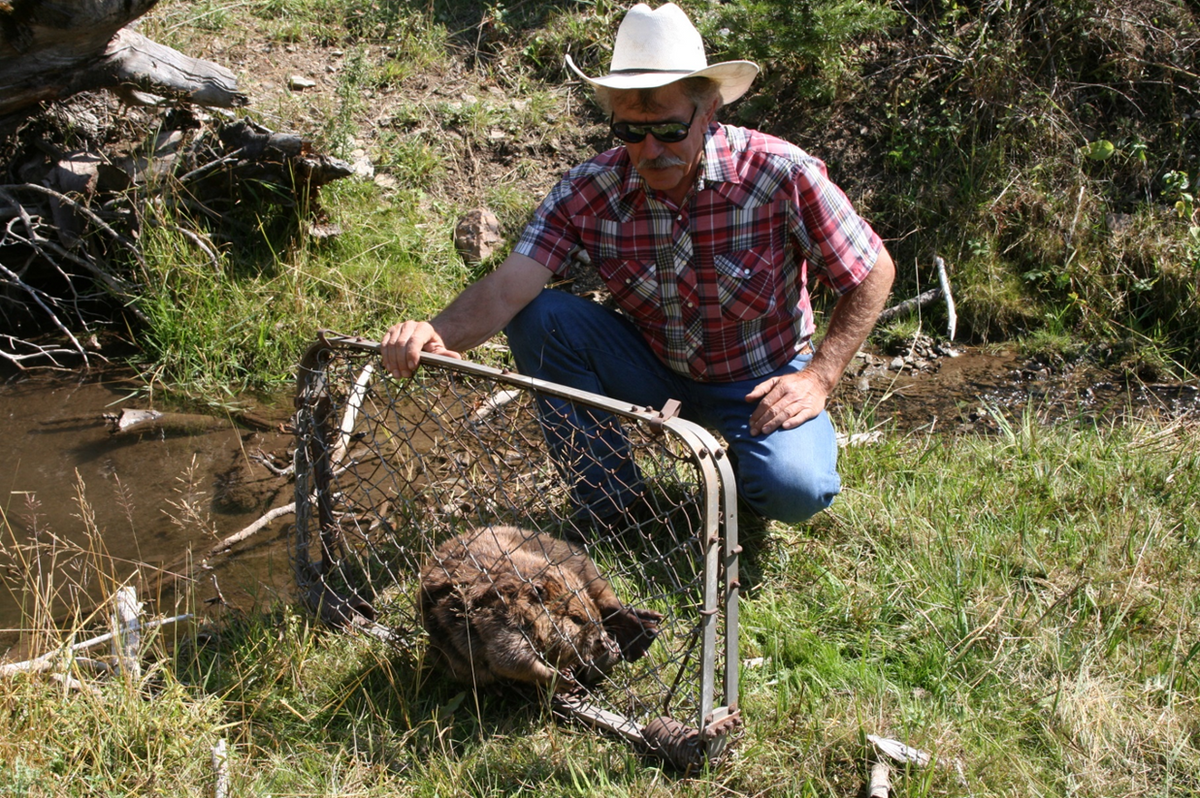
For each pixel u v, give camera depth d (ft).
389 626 10.60
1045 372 17.52
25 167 18.10
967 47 20.93
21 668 9.38
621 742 9.09
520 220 19.86
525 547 10.21
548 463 12.05
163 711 9.11
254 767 8.99
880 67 21.33
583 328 11.93
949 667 9.95
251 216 18.78
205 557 12.85
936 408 16.49
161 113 18.89
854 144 20.58
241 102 18.06
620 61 10.21
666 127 10.00
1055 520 12.17
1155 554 11.37
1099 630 10.29
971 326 18.70
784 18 20.01
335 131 20.13
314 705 9.71
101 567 12.65
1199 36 20.47
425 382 10.74
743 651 10.25
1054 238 19.07
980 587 10.90
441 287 18.67
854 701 9.45
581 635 9.40
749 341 11.71
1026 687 9.66
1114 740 9.01
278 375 17.16
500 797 8.68
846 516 12.23
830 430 11.54
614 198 11.16
